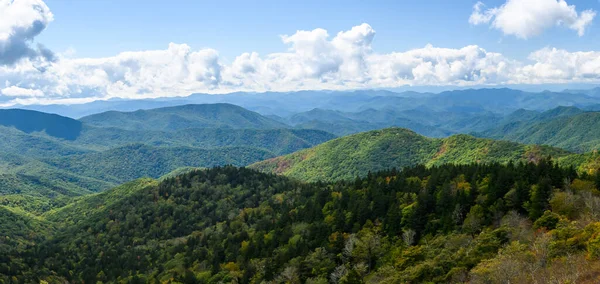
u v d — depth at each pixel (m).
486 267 70.94
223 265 142.38
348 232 127.81
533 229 89.31
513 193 104.88
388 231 117.31
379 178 171.12
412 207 119.56
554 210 93.31
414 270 85.62
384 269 94.31
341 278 97.12
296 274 108.44
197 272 146.50
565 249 69.31
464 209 111.75
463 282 74.88
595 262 61.84
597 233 68.88
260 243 145.88
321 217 149.00
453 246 92.62
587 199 89.69
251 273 125.56
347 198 152.25
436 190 131.25
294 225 152.00
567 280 58.50
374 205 132.00
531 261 69.50
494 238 87.62
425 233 110.50
